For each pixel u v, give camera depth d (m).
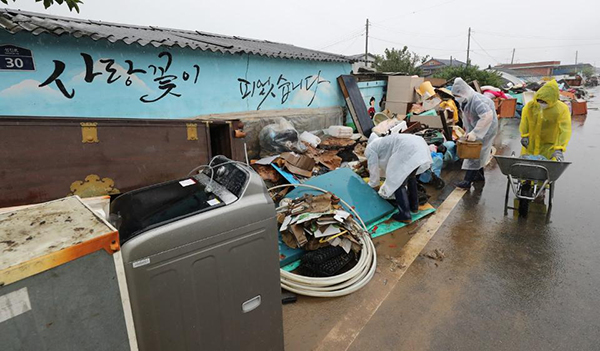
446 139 7.56
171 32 5.84
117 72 4.10
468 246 3.62
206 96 5.15
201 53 4.95
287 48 8.21
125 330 1.12
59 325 0.97
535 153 5.07
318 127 7.50
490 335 2.35
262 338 1.71
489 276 3.05
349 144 6.39
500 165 4.39
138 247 1.26
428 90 9.98
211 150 3.01
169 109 4.71
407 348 2.26
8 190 2.06
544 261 3.27
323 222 3.15
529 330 2.38
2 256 0.89
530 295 2.77
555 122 4.74
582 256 3.34
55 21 3.79
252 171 1.73
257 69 5.89
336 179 4.50
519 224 4.11
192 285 1.41
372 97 10.08
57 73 3.66
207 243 1.41
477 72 17.36
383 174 5.09
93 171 2.34
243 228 1.50
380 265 3.27
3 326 0.87
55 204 1.26
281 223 3.46
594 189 5.23
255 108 6.03
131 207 1.56
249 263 1.56
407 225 4.16
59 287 0.95
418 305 2.68
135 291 1.28
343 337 2.36
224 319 1.54
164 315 1.37
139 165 2.52
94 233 1.02
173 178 2.70
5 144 2.02
